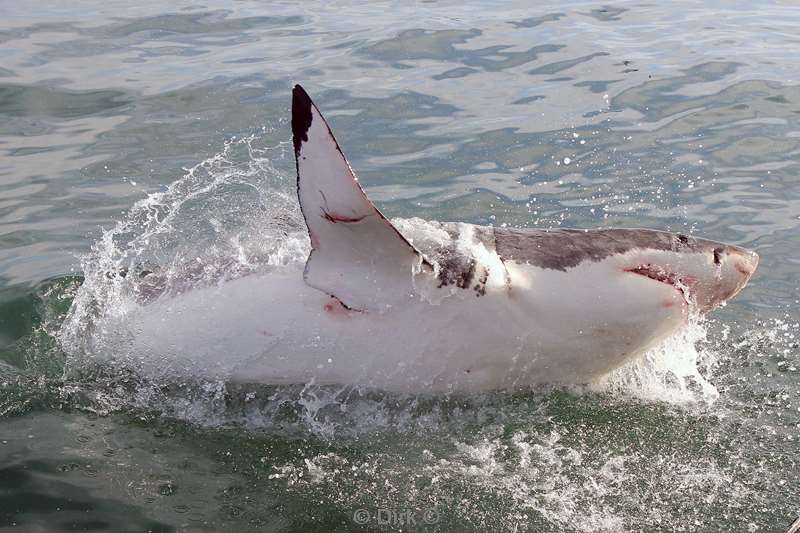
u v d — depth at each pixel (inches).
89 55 381.4
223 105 331.3
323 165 155.2
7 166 289.9
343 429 181.2
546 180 284.4
